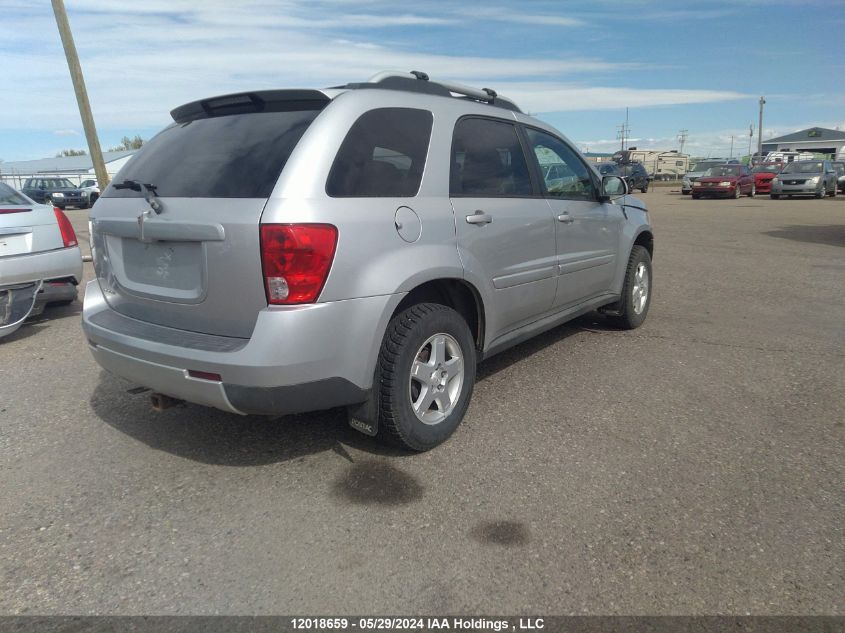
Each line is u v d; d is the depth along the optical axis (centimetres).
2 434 372
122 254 332
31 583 242
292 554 257
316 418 385
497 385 439
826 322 607
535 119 453
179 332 303
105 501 299
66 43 1045
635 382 444
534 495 297
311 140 289
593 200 496
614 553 254
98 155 1106
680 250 1127
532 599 229
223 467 329
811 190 2497
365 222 292
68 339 577
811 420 378
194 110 352
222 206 281
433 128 348
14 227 555
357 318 288
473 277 352
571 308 484
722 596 229
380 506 290
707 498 293
